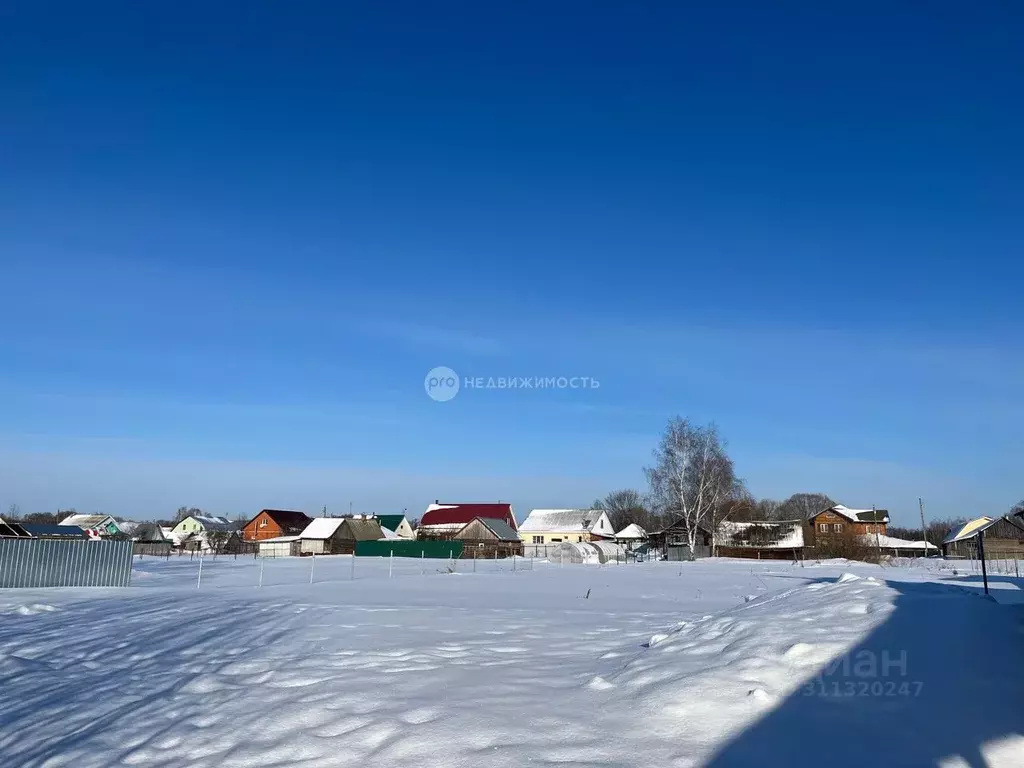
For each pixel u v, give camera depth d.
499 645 10.65
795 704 5.95
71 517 100.19
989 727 5.23
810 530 62.22
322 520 72.56
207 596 20.59
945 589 9.91
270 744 6.02
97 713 7.33
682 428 56.88
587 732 5.85
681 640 9.01
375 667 8.91
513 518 83.62
